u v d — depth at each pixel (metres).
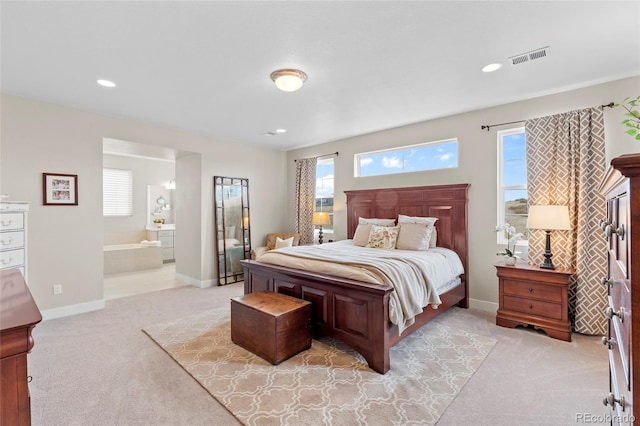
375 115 3.90
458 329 3.05
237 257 5.39
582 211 2.90
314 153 5.67
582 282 2.88
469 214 3.79
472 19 1.94
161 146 4.43
